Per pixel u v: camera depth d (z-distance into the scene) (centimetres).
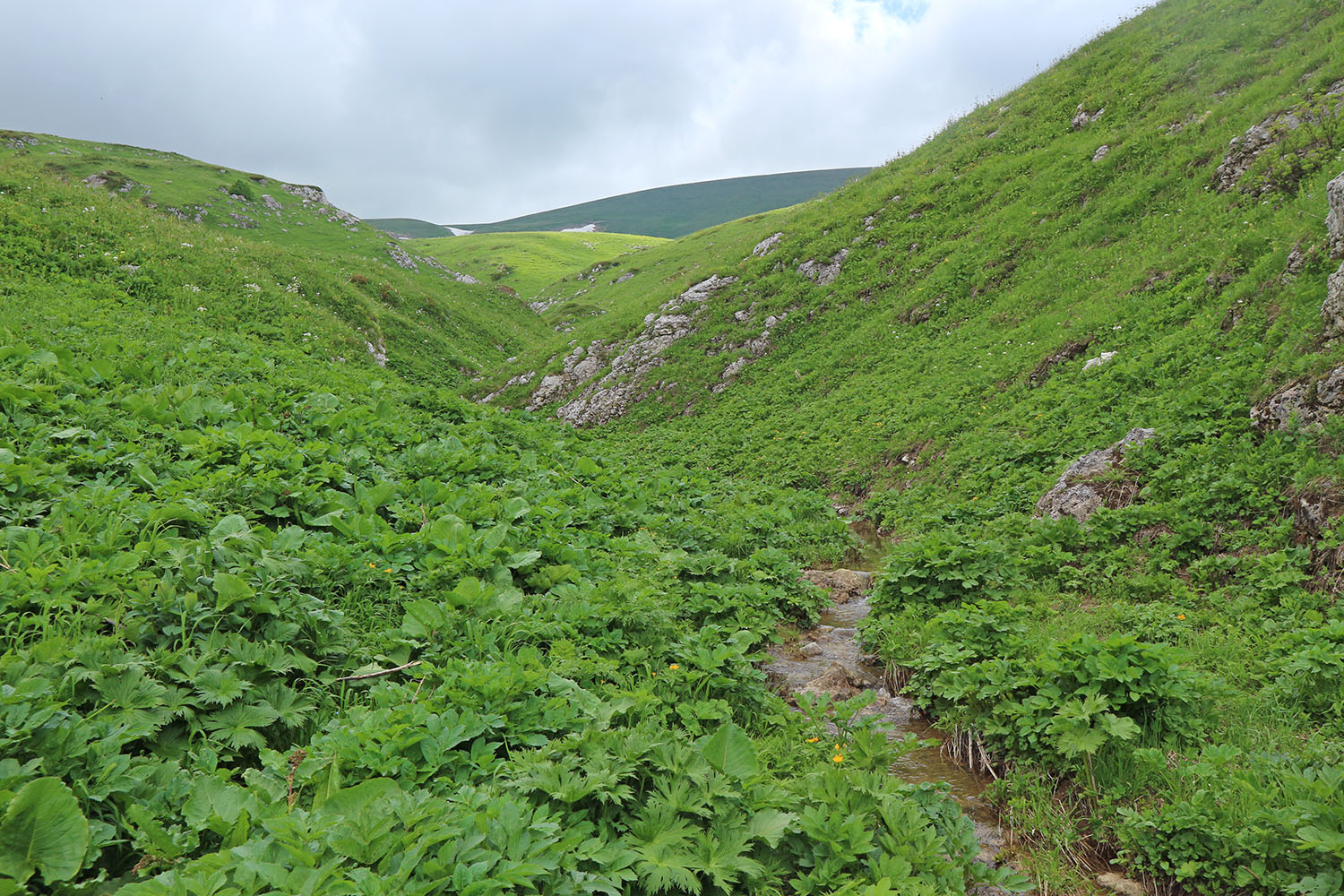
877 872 398
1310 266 1270
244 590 500
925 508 1491
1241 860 415
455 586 673
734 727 466
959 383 2006
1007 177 3038
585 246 11681
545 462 1359
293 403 1139
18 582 469
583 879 346
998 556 935
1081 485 1147
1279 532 847
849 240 3322
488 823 350
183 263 2389
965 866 439
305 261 3378
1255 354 1213
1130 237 2144
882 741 532
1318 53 2122
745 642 693
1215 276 1603
